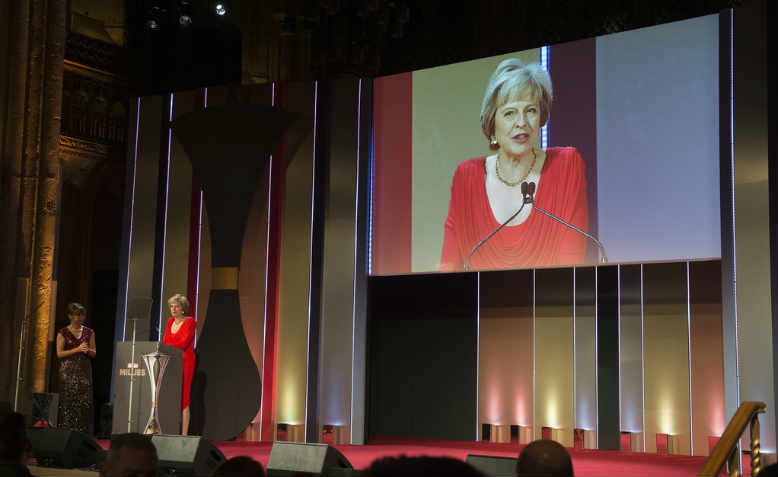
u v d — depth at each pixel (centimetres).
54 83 887
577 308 830
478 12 1134
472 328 889
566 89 822
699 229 751
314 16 1121
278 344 873
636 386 794
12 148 857
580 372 822
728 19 732
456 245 853
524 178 830
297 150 895
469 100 863
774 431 672
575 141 812
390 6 1080
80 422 762
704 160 755
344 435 841
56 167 884
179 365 706
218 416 859
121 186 1124
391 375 929
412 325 924
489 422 866
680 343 779
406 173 883
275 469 407
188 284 908
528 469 231
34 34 881
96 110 1084
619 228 786
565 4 1079
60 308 1074
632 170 786
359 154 877
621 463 680
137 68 1134
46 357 865
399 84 896
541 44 1095
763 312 688
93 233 1120
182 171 927
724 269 713
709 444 759
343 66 1131
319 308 867
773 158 701
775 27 711
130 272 928
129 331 920
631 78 794
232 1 1168
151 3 1138
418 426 908
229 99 923
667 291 789
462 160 859
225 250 888
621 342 805
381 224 886
